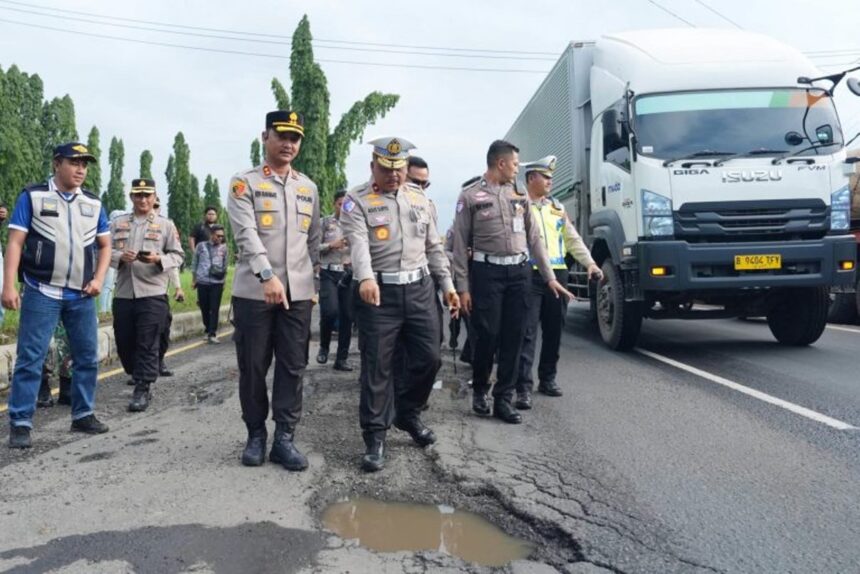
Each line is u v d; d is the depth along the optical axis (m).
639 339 9.53
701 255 7.31
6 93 30.02
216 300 10.08
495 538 3.21
